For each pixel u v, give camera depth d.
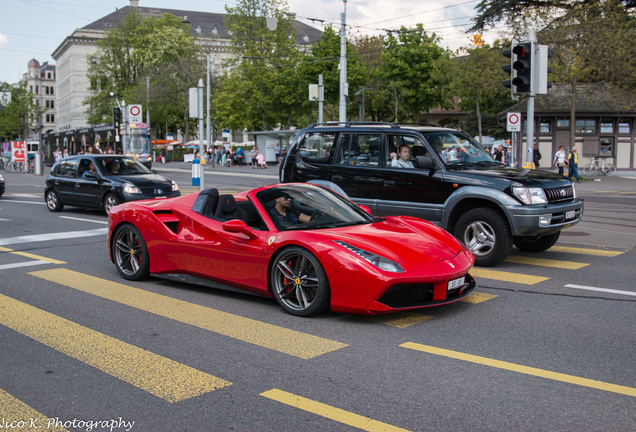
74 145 46.75
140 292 6.15
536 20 27.73
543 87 10.47
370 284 4.63
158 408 3.28
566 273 7.02
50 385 3.64
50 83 158.12
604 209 14.87
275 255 5.27
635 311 5.27
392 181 7.98
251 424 3.06
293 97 50.31
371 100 51.94
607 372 3.76
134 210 6.57
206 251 5.81
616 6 27.14
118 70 74.69
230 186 23.41
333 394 3.44
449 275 4.84
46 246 9.29
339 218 5.64
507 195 7.09
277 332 4.69
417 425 3.02
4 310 5.45
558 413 3.15
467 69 38.53
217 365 3.96
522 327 4.79
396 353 4.15
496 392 3.44
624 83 28.61
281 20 52.41
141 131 38.56
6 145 48.47
